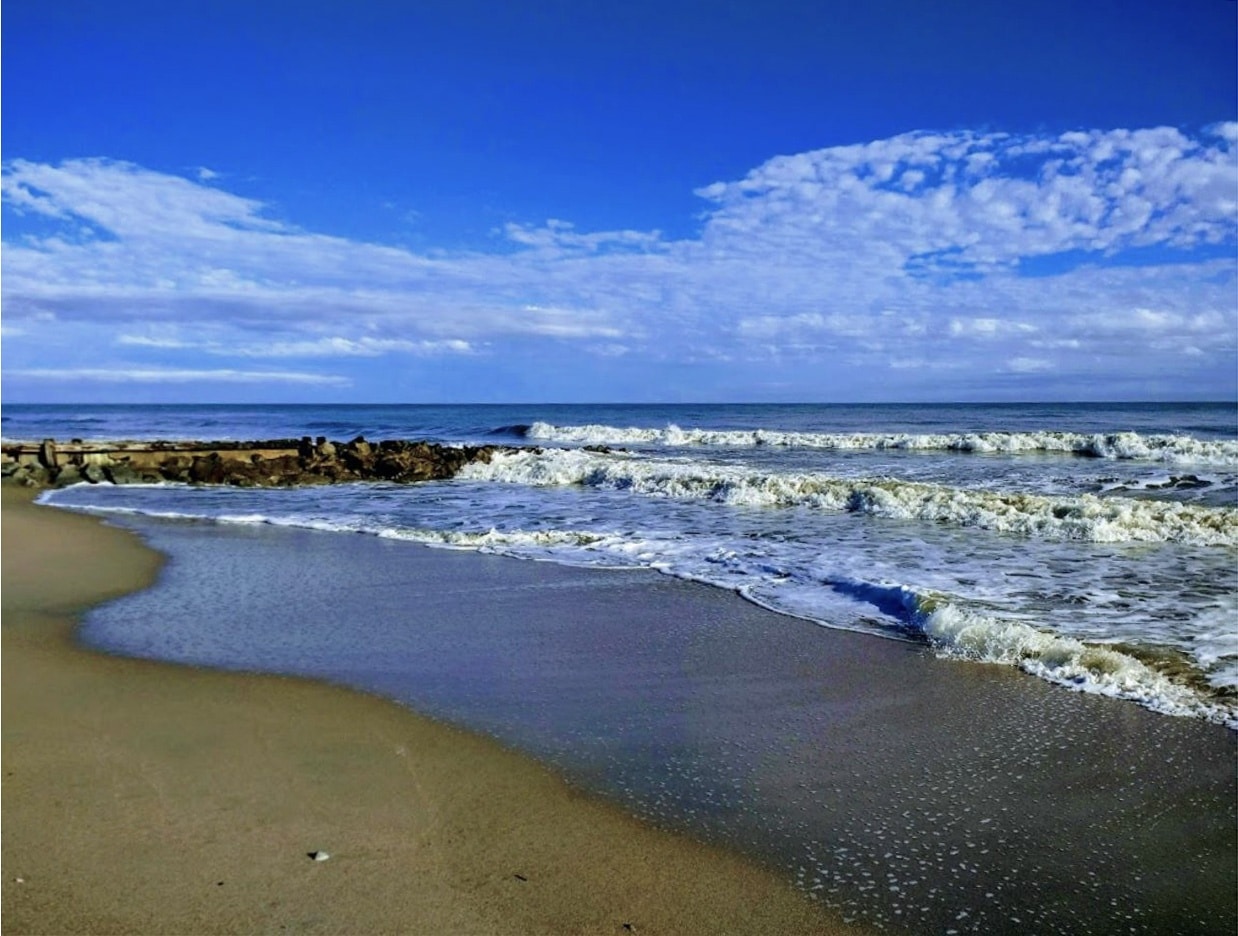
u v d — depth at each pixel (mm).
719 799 4438
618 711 5695
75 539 13180
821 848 3949
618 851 3910
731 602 8672
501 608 8547
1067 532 12172
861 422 50656
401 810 4273
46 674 6434
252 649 7125
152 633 7648
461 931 3270
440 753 5000
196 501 18781
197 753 4945
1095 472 21531
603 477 20281
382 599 8977
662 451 30359
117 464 23516
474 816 4227
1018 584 9133
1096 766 4781
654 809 4324
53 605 8797
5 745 5043
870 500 14922
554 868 3760
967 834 4074
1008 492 17250
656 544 11906
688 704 5828
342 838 3977
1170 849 3922
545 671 6535
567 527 13758
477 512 15930
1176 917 3418
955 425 45250
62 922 3275
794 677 6363
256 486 21891
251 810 4238
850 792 4516
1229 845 3941
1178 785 4531
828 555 10867
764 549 11359
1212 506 15188
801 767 4824
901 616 8016
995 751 5004
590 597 8977
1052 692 5957
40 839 3924
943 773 4727
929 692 6004
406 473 23141
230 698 5910
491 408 147500
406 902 3461
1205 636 7160
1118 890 3605
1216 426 41000
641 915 3412
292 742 5129
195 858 3768
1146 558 10500
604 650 7070
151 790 4453
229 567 10797
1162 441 26281
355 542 12742
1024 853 3902
